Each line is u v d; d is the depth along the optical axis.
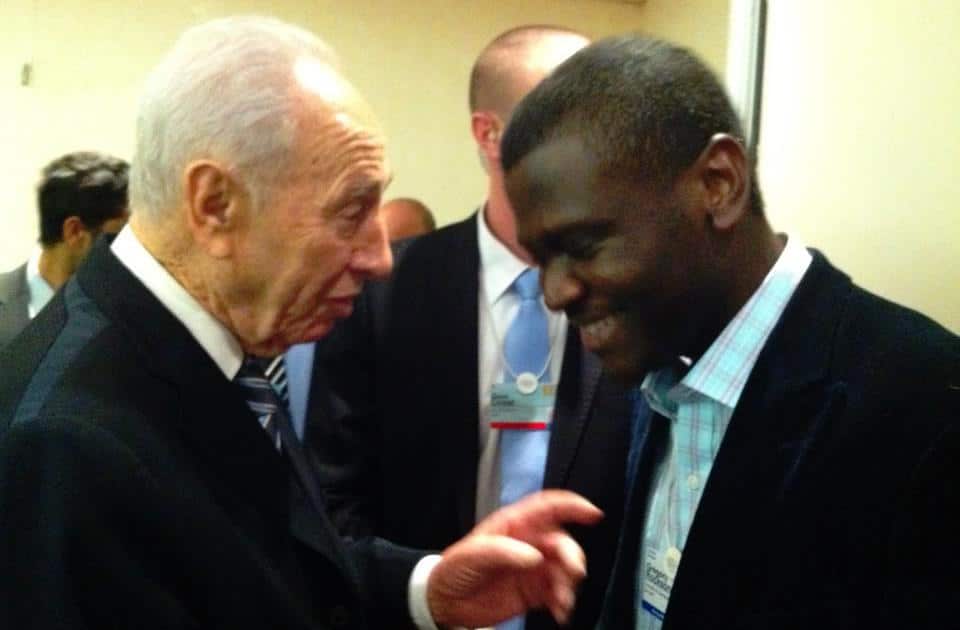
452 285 1.38
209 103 0.75
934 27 1.06
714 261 0.72
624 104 0.68
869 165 1.19
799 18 1.37
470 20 3.44
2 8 3.11
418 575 1.04
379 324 1.38
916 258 1.09
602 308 0.71
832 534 0.68
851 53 1.23
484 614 0.99
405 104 3.42
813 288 0.75
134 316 0.79
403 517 1.34
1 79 3.13
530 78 1.31
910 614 0.65
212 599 0.73
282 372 1.50
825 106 1.29
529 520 0.96
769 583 0.70
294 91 0.76
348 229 0.81
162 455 0.74
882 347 0.70
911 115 1.10
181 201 0.78
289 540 0.83
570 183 0.68
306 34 0.82
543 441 1.32
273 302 0.81
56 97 3.18
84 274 0.84
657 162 0.68
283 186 0.76
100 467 0.69
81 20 3.18
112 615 0.68
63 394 0.72
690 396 0.79
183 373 0.79
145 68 3.22
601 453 1.28
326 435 1.33
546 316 1.34
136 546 0.70
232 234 0.78
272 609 0.76
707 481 0.73
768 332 0.74
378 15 3.38
